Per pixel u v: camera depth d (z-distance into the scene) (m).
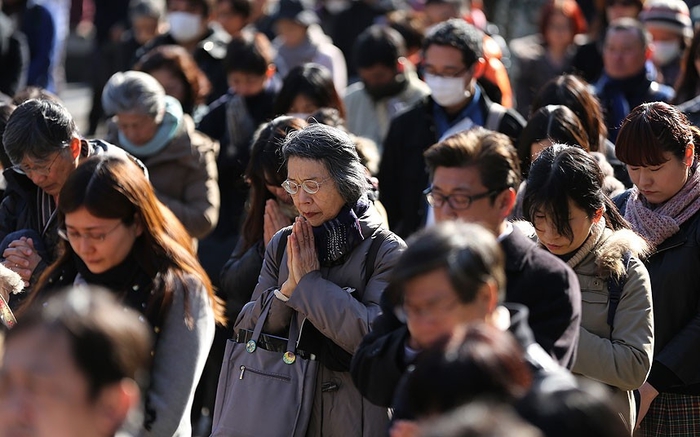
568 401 7.58
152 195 11.16
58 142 13.77
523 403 7.58
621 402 12.30
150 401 10.57
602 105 21.05
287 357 12.36
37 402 7.79
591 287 12.11
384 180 19.53
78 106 43.81
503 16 38.31
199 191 18.31
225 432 12.35
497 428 6.48
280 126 14.75
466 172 10.41
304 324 12.38
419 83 23.27
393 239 12.52
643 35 21.59
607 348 11.77
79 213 10.76
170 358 10.74
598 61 27.03
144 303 10.94
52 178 13.96
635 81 21.73
